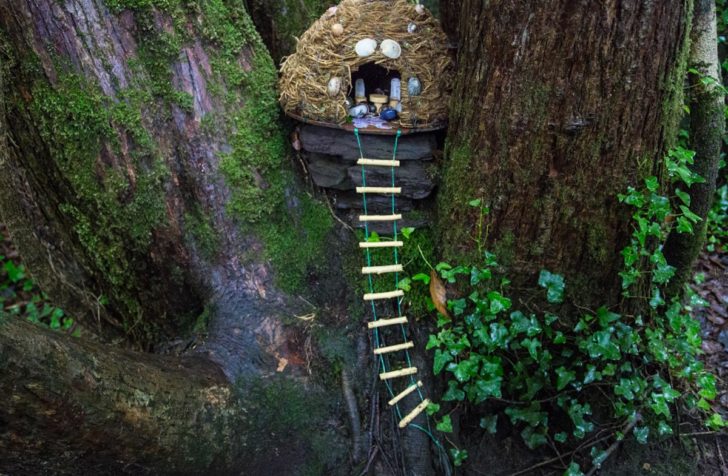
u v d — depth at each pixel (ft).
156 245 8.13
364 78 8.38
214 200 7.95
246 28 8.02
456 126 7.39
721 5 13.28
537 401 8.00
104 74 7.19
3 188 8.45
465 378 7.52
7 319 5.24
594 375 7.73
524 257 7.47
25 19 6.86
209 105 7.70
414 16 7.69
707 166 8.25
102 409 5.77
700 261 12.07
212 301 8.32
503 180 7.10
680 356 8.57
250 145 7.95
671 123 6.93
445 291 7.94
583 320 7.67
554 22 6.15
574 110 6.49
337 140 7.89
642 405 8.09
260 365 7.80
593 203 7.02
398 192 7.93
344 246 8.41
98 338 10.25
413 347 8.23
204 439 6.84
